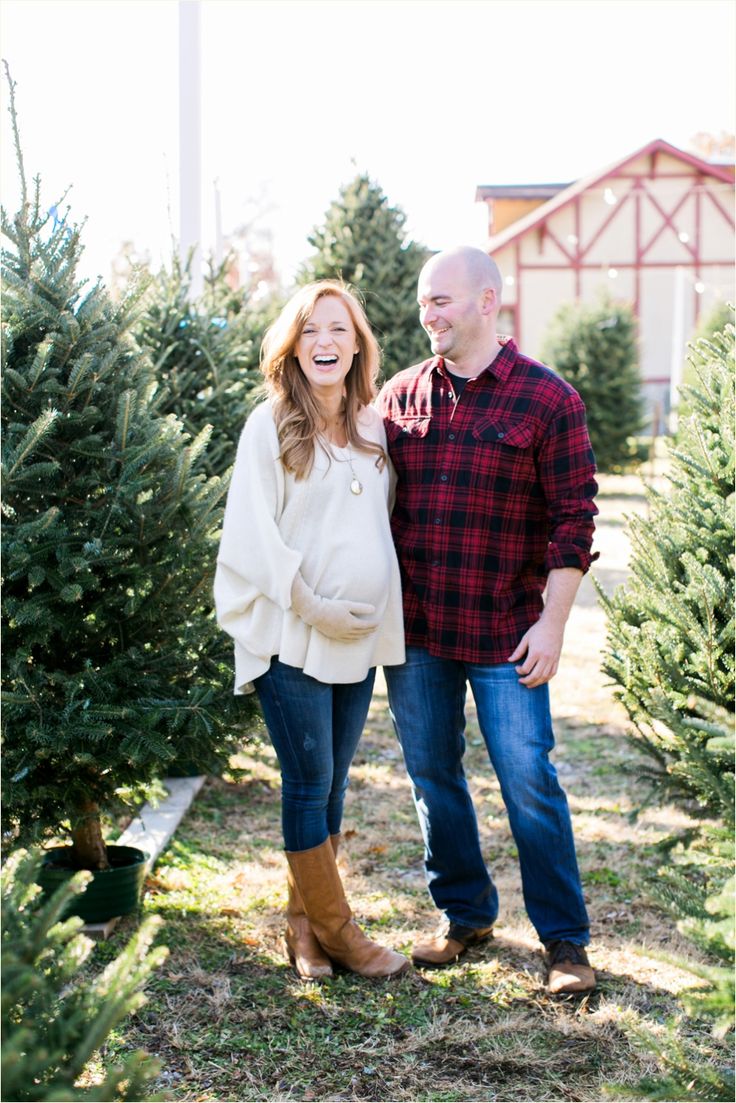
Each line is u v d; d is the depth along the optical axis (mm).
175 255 5410
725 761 2480
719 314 19703
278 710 2963
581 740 5531
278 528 2900
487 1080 2650
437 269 2986
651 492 3848
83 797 3188
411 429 3104
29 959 1733
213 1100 2547
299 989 3068
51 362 3174
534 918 3131
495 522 3018
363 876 3879
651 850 4031
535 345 28859
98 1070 2604
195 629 3213
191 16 5297
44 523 2900
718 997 1761
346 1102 2557
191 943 3326
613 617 3775
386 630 3051
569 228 28672
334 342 2883
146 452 3084
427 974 3158
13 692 2883
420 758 3168
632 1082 2588
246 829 4379
